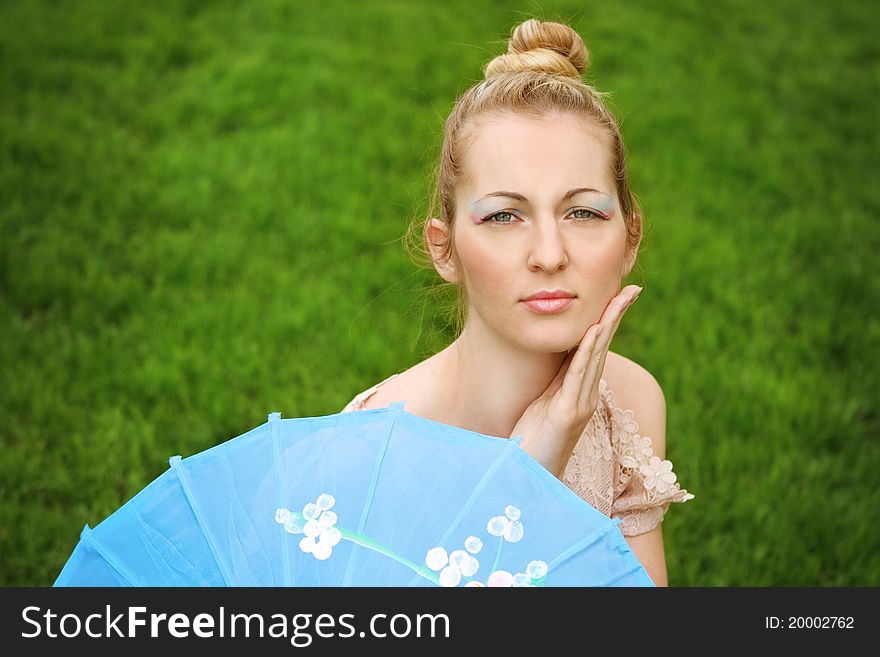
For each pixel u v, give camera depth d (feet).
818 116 46.44
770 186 40.37
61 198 36.24
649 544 15.64
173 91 44.21
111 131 40.65
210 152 39.78
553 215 12.26
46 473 24.90
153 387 27.86
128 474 25.07
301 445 12.33
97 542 11.74
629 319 31.86
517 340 12.56
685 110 44.42
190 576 11.55
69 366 28.99
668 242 35.63
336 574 11.35
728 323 32.12
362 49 47.55
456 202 12.91
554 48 14.52
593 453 15.11
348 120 42.22
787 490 25.21
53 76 43.60
